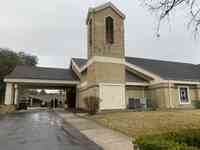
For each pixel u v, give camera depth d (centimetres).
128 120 1238
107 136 901
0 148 703
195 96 2328
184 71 2638
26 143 777
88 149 688
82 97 2394
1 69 3428
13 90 2427
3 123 1334
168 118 1229
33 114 2034
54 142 794
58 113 2162
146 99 2281
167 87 2134
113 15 2059
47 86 2883
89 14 2072
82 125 1235
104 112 1772
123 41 2067
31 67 2850
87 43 2220
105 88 1895
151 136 462
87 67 2180
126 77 2361
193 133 504
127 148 686
